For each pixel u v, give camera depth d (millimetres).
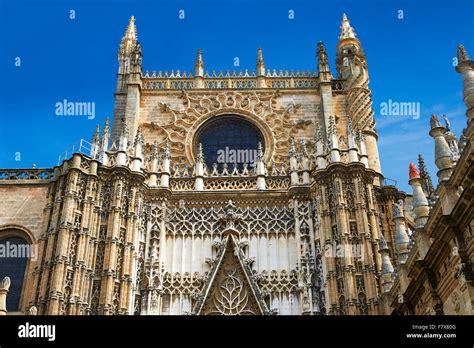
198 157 41844
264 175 41000
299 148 43344
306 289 35844
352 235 35500
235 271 37250
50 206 35938
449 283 23672
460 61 23047
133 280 35156
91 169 36438
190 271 37438
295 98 45719
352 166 37438
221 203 39906
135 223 36469
